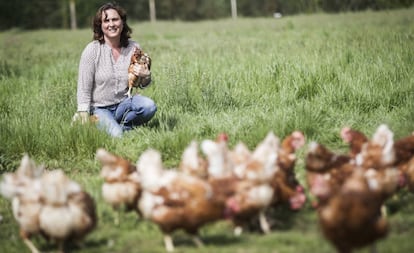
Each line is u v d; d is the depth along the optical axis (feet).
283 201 21.01
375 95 33.76
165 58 50.57
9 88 44.39
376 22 76.79
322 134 29.58
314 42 54.03
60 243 19.06
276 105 34.24
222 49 54.85
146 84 32.99
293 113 30.94
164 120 33.01
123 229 21.18
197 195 18.89
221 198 19.10
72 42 83.25
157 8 180.96
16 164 29.68
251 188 19.21
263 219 19.94
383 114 32.19
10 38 103.81
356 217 17.01
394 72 36.60
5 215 23.45
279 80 37.76
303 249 18.65
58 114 35.12
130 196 21.03
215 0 185.26
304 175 25.14
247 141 28.91
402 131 28.71
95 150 30.22
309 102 33.60
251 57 47.11
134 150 29.58
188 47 61.00
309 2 137.59
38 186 19.44
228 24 108.58
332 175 21.13
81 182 26.20
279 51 49.75
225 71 41.68
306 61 40.98
